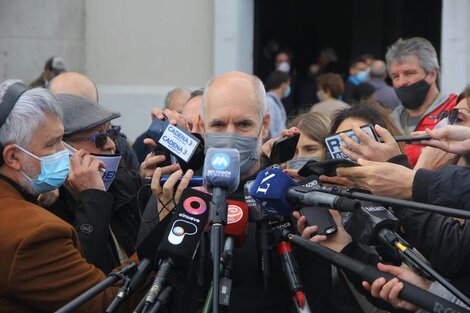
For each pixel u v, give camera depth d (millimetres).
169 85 11047
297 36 18141
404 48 6184
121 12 11102
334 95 9945
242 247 3521
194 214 3225
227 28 10820
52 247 3254
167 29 11031
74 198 4008
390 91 9156
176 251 3152
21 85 3453
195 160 3666
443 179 3201
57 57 10188
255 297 3504
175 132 3693
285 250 3342
